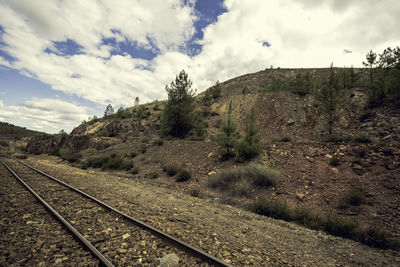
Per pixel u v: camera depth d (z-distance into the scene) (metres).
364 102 21.31
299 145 13.44
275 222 6.55
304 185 9.22
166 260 3.28
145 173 16.02
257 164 12.10
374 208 6.55
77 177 12.26
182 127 29.41
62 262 3.12
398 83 17.41
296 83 35.91
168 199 8.31
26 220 4.70
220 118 36.78
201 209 7.21
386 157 9.05
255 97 39.97
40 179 10.38
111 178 13.50
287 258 3.97
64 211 5.49
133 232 4.41
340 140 13.16
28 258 3.17
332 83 18.75
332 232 5.86
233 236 4.86
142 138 29.02
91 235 4.12
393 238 5.10
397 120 15.26
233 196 9.76
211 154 16.78
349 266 3.83
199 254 3.51
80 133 48.78
